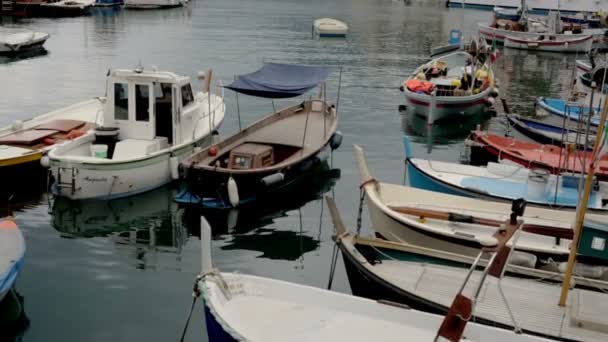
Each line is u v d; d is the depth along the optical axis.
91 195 17.94
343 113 30.81
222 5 90.38
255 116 29.42
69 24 63.34
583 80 32.88
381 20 76.12
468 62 37.12
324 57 47.25
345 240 12.77
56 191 17.98
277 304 10.53
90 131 20.02
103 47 49.31
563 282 11.41
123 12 77.00
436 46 54.56
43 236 16.16
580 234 11.75
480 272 12.48
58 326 12.17
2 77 37.28
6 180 18.25
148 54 46.34
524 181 17.98
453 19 79.06
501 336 9.77
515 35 58.28
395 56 48.91
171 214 17.69
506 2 92.69
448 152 25.17
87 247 15.66
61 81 36.50
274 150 21.31
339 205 19.02
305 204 19.03
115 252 15.45
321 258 15.57
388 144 25.86
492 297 11.62
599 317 10.84
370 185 15.63
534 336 9.75
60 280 13.98
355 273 12.38
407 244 13.45
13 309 12.72
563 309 11.28
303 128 22.94
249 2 96.69
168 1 82.75
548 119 26.80
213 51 48.25
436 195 16.08
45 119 22.86
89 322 12.34
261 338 9.73
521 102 35.25
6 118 28.28
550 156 20.28
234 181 17.59
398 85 37.91
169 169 19.30
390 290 11.59
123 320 12.46
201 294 10.13
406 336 10.04
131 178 18.27
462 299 8.63
